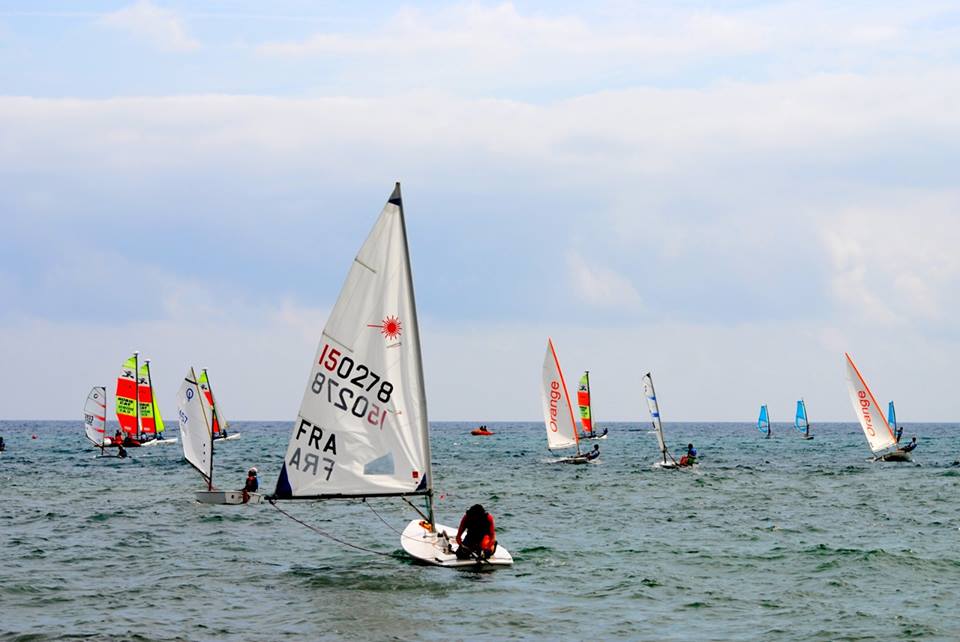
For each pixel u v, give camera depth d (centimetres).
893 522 7069
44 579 4541
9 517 7081
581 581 4547
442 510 7781
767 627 3709
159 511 7544
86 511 7538
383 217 4309
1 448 18288
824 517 7412
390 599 4084
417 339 4331
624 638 3534
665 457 13650
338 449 4291
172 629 3581
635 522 7019
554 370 14750
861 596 4288
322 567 4856
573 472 12950
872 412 15388
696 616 3884
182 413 8594
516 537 6116
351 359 4297
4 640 3422
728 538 6131
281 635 3503
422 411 4322
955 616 3894
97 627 3612
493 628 3638
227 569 4812
